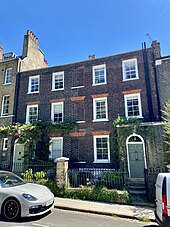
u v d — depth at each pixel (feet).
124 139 42.73
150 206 25.98
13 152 54.44
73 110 53.88
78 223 19.01
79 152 49.67
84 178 35.40
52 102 56.65
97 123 50.44
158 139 39.40
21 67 64.95
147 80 48.75
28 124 53.42
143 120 46.44
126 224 19.25
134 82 50.14
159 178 16.98
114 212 22.59
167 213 14.48
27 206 18.79
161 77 47.47
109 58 54.70
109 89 52.06
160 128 39.88
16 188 20.79
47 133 53.52
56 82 59.11
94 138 49.60
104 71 54.44
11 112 59.72
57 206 24.89
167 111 40.37
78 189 29.91
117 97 50.67
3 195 19.90
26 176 35.91
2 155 55.01
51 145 53.01
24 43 70.64
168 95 45.55
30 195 19.76
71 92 55.67
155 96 47.19
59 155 51.75
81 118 52.39
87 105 52.95
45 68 61.16
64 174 31.73
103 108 51.75
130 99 49.78
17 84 61.98
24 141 51.44
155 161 38.24
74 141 50.96
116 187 31.78
